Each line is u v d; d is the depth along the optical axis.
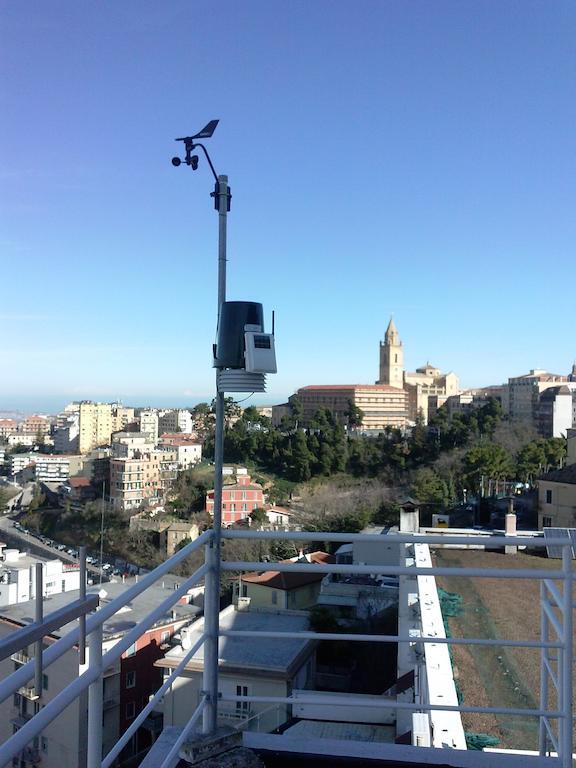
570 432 34.97
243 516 47.09
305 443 60.16
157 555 43.72
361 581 22.25
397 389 109.94
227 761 2.35
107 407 118.06
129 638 1.72
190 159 2.58
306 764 2.46
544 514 23.88
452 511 32.53
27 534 52.78
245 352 2.44
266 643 15.73
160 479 60.72
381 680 16.91
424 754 2.48
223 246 2.58
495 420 62.22
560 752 2.33
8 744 1.12
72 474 79.31
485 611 6.61
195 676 13.74
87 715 1.56
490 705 4.45
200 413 73.56
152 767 2.29
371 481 53.72
